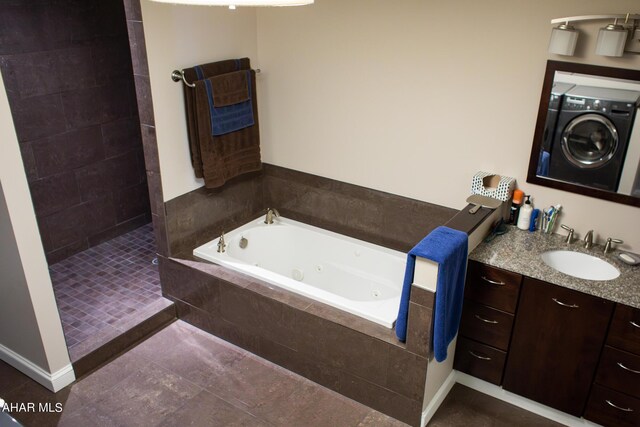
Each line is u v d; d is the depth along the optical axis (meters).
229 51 3.82
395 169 3.73
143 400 3.23
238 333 3.65
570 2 2.83
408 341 2.90
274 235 4.23
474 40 3.16
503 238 3.21
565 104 3.00
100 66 4.23
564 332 2.88
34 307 3.07
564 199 3.19
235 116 3.88
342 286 4.05
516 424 3.12
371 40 3.51
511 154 3.27
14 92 3.78
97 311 3.81
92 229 4.55
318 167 4.08
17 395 3.25
